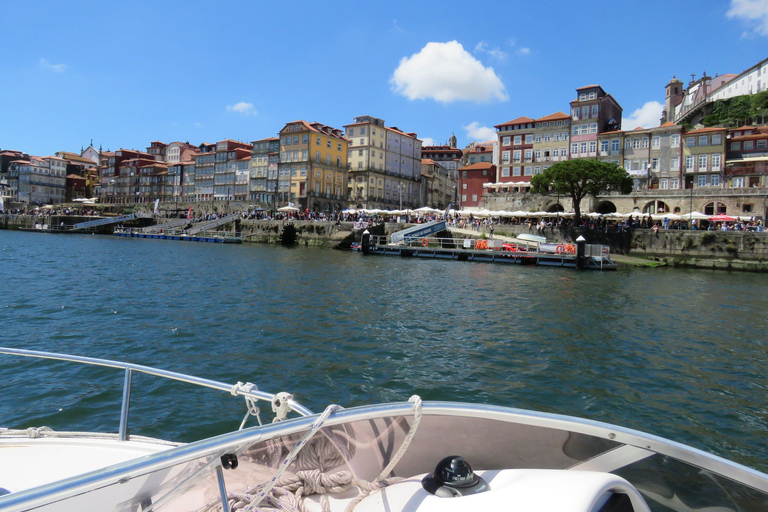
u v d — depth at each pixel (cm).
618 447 276
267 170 9431
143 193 11988
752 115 7675
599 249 4059
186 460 207
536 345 1338
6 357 1050
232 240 6844
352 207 9475
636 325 1667
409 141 10575
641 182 6650
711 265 4381
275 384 963
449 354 1221
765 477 249
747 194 5319
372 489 249
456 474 236
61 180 13038
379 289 2408
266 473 238
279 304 1858
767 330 1656
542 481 240
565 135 7250
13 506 166
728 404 934
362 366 1096
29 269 2820
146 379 943
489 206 6925
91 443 405
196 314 1617
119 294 1995
